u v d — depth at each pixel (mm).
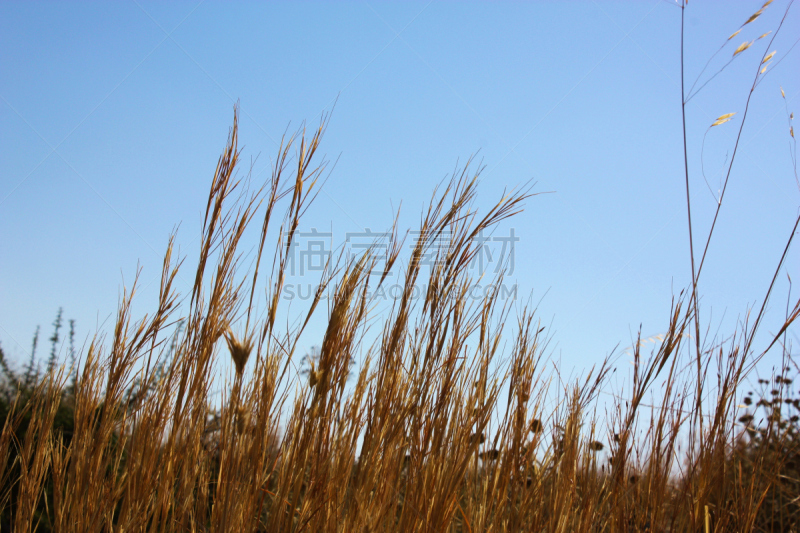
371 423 1315
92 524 1289
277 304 1352
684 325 1569
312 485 1251
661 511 1479
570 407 1678
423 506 1298
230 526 1192
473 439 1405
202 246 1396
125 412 1399
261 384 1337
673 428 1526
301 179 1408
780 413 1470
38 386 1600
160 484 1312
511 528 1394
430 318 1404
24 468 1441
